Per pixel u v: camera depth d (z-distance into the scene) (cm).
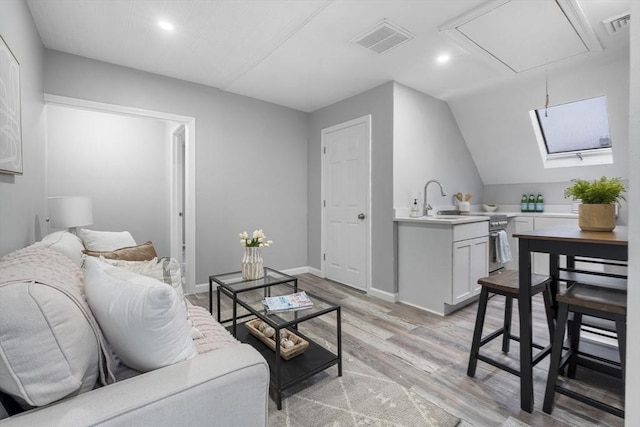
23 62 197
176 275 160
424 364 204
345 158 388
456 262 289
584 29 234
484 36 246
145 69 310
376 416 155
